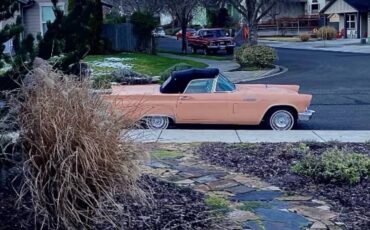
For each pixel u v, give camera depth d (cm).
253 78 2017
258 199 496
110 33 2966
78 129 379
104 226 398
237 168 609
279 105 945
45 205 378
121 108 445
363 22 4812
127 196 435
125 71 1541
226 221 436
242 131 889
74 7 458
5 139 401
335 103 1317
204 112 928
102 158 385
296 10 5681
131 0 4191
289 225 431
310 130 922
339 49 3506
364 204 483
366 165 561
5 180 439
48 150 378
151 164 611
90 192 375
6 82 425
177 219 431
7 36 437
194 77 943
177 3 3491
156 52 3209
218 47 3328
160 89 952
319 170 555
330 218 449
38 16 2341
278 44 4312
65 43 448
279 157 654
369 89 1591
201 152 693
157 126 929
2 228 389
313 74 2095
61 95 391
